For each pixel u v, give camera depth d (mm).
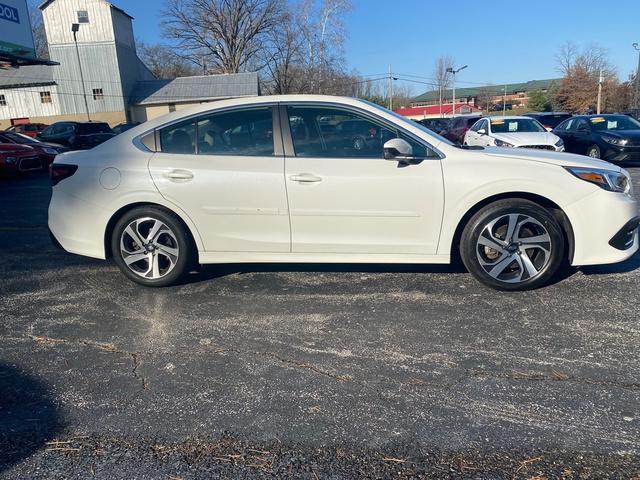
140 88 39844
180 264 3955
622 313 3352
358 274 4250
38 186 10531
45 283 4238
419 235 3738
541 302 3566
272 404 2439
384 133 3766
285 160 3758
